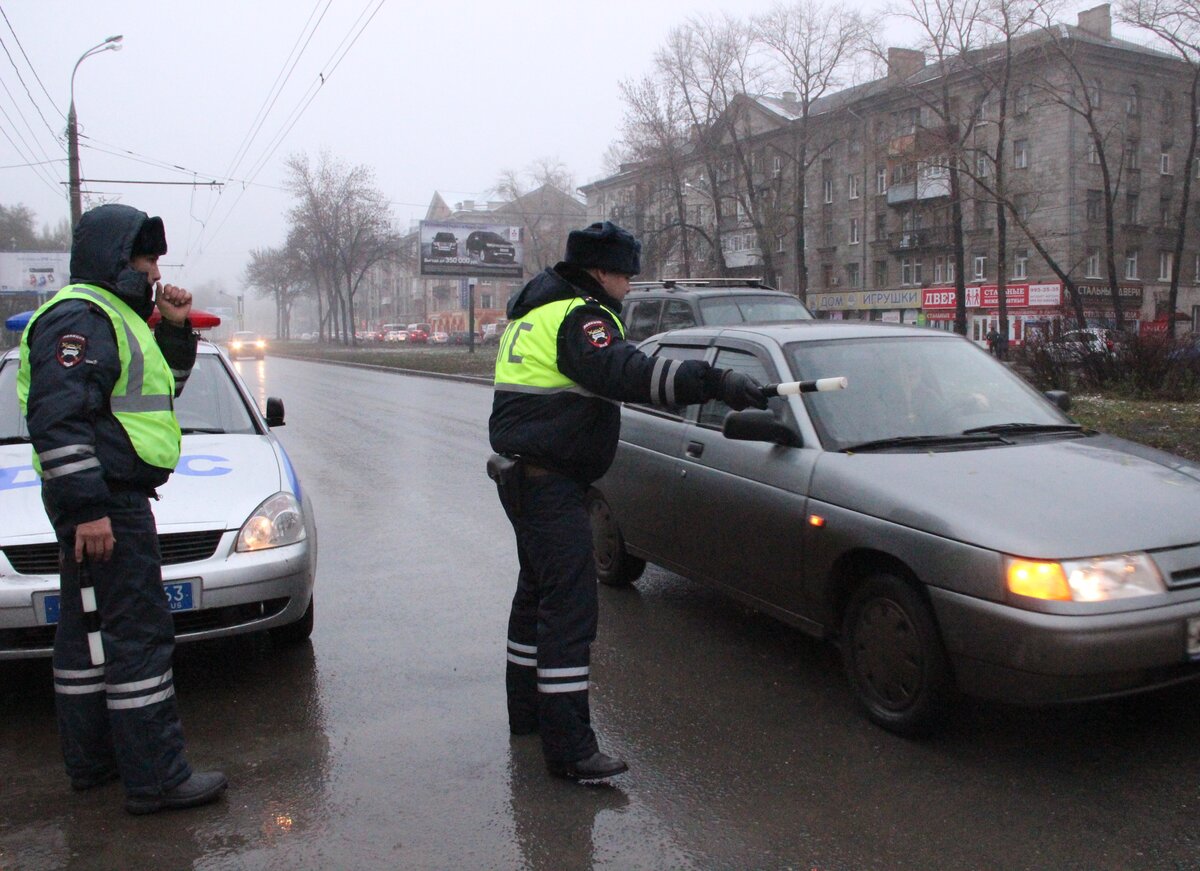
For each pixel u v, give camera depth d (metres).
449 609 5.73
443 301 106.25
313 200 70.81
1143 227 45.56
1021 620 3.39
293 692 4.50
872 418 4.56
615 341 3.40
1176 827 3.19
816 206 55.22
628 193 52.91
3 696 4.55
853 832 3.19
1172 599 3.44
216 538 4.45
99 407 3.17
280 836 3.24
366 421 16.84
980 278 47.53
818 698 4.32
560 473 3.57
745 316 12.81
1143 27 30.39
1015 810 3.31
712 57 42.94
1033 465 4.10
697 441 5.10
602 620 5.45
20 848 3.18
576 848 3.13
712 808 3.37
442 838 3.21
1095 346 16.50
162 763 3.38
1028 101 44.47
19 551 4.14
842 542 4.05
